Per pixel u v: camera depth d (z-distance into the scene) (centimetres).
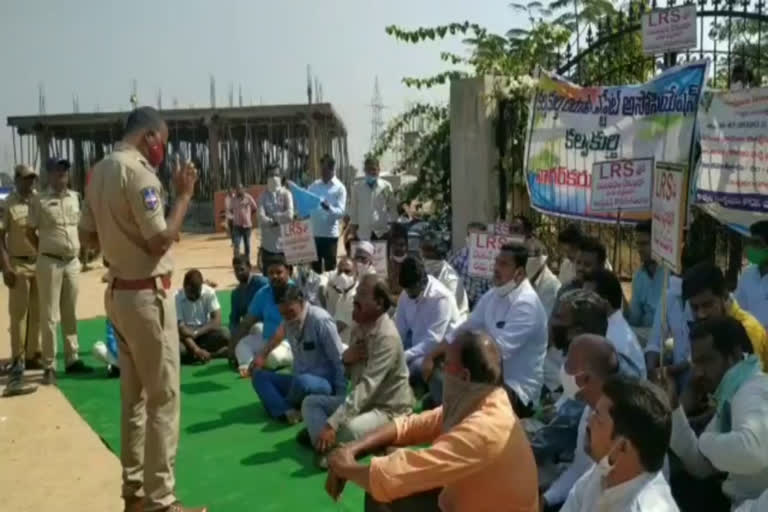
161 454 421
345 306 797
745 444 309
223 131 2695
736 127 727
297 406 612
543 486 404
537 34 1149
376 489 309
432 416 365
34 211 752
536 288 679
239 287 830
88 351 912
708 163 757
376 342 507
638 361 460
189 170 428
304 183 2483
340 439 499
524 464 308
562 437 411
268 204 1212
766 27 886
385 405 511
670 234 411
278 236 1205
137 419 445
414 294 652
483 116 920
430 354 596
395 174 1453
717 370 340
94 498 492
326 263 1088
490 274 703
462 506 311
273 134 2752
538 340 546
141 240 409
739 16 725
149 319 413
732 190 739
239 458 542
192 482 503
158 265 418
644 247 643
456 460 296
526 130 881
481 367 313
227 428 607
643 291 649
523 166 886
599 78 895
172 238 411
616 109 720
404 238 780
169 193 2619
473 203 941
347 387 596
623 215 738
